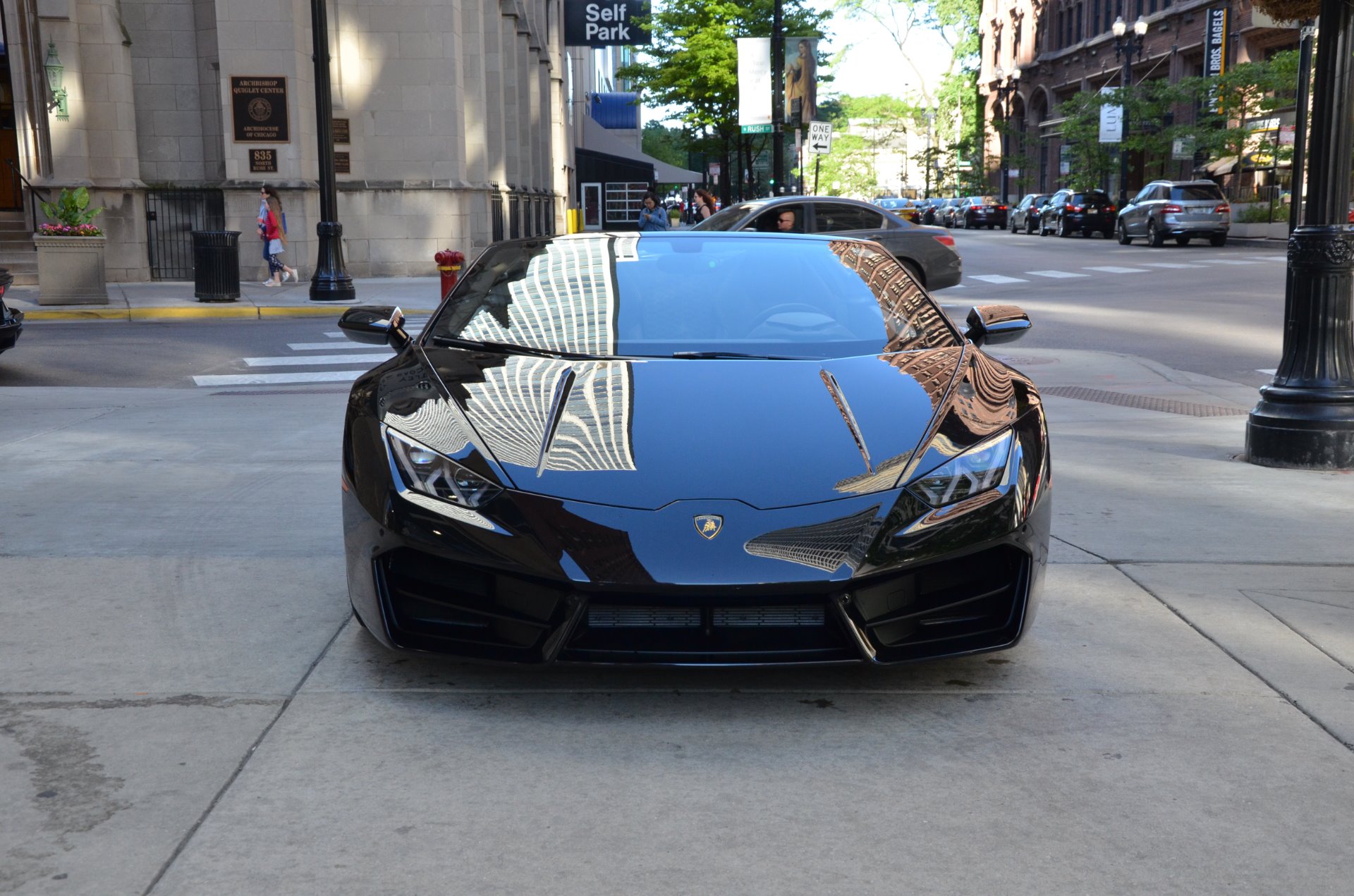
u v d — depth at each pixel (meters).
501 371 3.95
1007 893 2.42
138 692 3.42
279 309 16.67
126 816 2.71
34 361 11.95
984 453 3.49
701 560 3.09
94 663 3.62
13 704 3.32
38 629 3.92
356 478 3.46
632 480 3.30
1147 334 14.09
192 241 21.02
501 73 29.86
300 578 4.48
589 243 5.02
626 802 2.80
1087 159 49.47
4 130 22.62
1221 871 2.50
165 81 22.52
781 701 3.42
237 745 3.08
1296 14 6.97
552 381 3.85
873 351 4.25
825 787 2.89
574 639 3.18
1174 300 18.06
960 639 3.34
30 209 21.48
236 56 21.67
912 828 2.69
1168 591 4.40
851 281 4.73
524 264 4.87
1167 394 9.75
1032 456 3.56
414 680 3.53
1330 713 3.33
